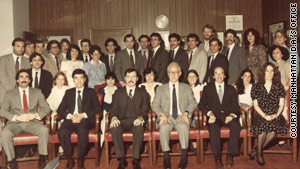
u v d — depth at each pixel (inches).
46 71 197.5
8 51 251.1
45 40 301.7
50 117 169.6
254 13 301.1
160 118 167.8
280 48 195.3
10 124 164.2
